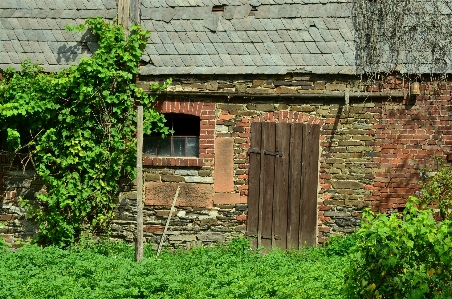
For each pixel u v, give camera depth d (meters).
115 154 11.27
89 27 11.64
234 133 11.31
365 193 11.11
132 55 11.38
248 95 11.23
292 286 7.86
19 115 11.25
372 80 11.06
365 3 11.20
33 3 11.94
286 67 11.23
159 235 11.44
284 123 11.23
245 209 11.27
